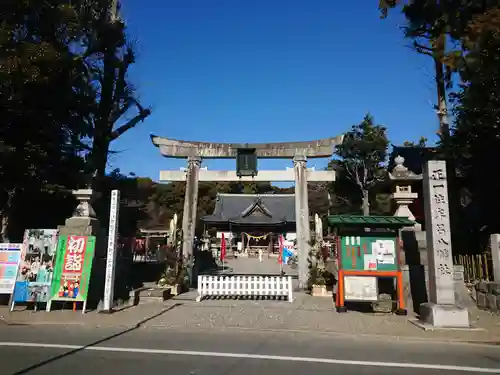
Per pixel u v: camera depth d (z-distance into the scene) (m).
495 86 10.66
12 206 13.11
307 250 14.16
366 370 5.32
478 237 16.28
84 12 13.90
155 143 15.12
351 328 8.25
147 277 16.56
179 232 15.06
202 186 49.56
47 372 5.03
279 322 8.84
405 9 15.91
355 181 38.38
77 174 14.12
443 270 8.55
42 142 11.82
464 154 14.02
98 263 11.56
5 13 10.61
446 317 8.26
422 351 6.51
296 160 14.84
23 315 9.27
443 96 17.22
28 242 10.29
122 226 22.81
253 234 40.84
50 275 10.04
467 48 11.17
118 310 10.07
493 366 5.60
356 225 9.95
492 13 9.66
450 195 16.22
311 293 12.96
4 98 10.14
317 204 46.06
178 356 5.93
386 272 9.92
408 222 9.83
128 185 20.78
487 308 10.04
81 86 13.80
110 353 6.06
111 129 16.80
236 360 5.75
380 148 36.25
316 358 5.93
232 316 9.47
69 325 8.40
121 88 16.94
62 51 11.78
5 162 10.48
